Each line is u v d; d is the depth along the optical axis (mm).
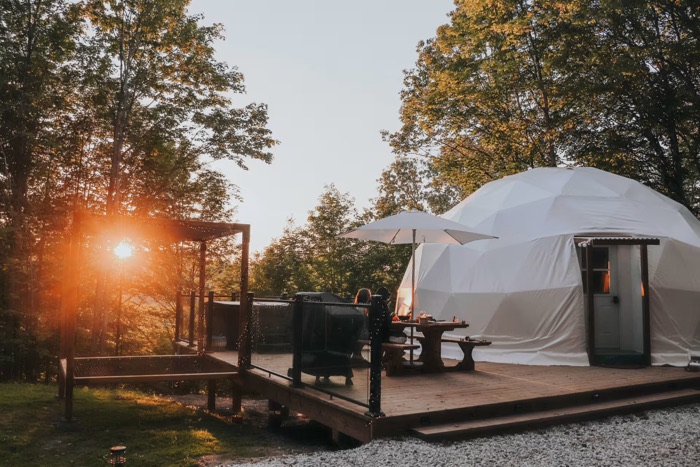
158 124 19906
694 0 14516
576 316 10227
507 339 10609
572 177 12297
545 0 16969
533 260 10727
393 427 5832
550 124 18609
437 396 6883
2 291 15438
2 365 15422
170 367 10164
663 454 5496
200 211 22078
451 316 11258
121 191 20609
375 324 5852
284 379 8078
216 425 8664
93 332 17547
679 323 10594
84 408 9102
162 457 6559
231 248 22562
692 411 7578
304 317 7336
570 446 5734
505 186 12891
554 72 19109
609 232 10766
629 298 10820
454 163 23406
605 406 7188
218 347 11570
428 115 21906
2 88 17000
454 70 19984
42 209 18266
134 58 19656
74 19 18406
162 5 18953
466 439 5895
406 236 10367
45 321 16125
